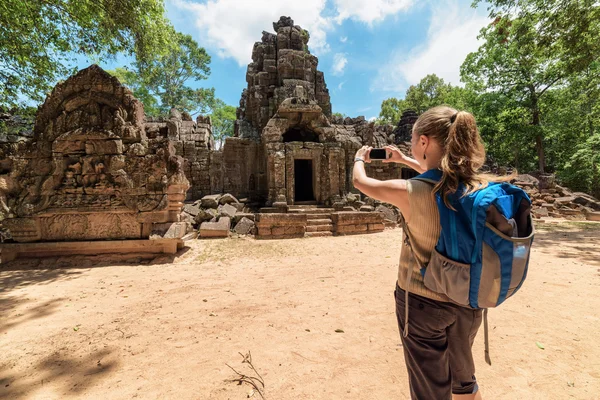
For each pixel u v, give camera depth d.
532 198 18.66
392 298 4.47
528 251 1.14
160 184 7.92
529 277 5.43
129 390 2.33
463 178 1.30
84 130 7.78
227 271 6.55
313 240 10.32
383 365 2.64
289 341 3.11
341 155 14.80
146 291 5.04
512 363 2.62
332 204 14.20
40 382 2.46
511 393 2.21
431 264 1.29
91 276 6.18
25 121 11.80
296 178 18.95
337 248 9.11
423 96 39.81
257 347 2.99
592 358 2.70
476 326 1.41
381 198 1.49
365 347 2.97
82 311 4.10
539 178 20.73
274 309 4.05
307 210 13.47
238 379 2.43
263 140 15.09
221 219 10.83
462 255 1.19
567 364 2.61
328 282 5.41
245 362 2.71
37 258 7.39
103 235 7.84
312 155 14.48
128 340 3.19
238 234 10.73
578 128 23.25
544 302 4.17
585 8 9.29
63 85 7.96
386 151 1.98
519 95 24.16
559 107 23.00
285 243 9.70
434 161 1.49
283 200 13.64
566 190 19.12
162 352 2.92
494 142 26.19
